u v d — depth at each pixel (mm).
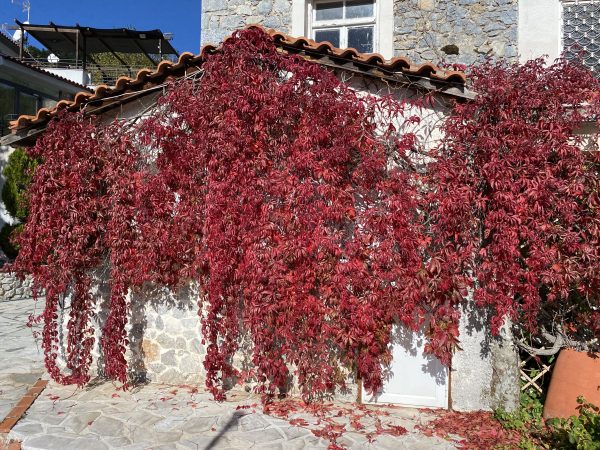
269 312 4711
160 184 5203
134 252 5312
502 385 4645
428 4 6430
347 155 4570
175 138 5184
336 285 4613
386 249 4496
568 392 4344
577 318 4684
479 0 6270
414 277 4496
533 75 4375
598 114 4273
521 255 4367
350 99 4625
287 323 4742
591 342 4652
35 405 4918
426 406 4957
